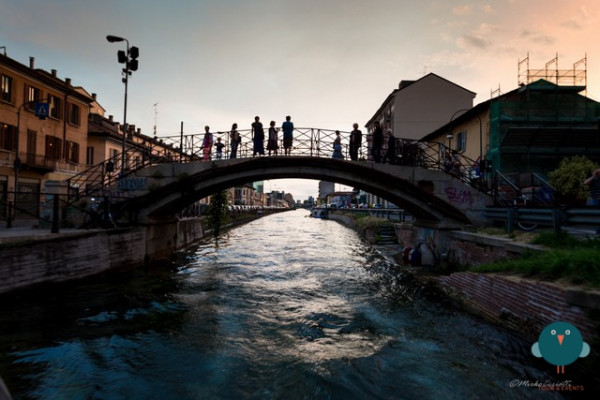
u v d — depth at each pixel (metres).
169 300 9.24
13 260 8.20
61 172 25.98
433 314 8.10
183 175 13.96
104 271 11.49
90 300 8.84
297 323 7.63
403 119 36.22
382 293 10.20
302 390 4.91
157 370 5.48
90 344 6.31
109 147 30.53
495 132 18.97
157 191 14.01
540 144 18.48
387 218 27.53
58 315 7.66
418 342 6.54
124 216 14.01
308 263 15.48
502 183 15.22
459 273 9.43
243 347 6.38
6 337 6.41
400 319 7.83
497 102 18.94
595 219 7.23
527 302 6.26
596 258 5.68
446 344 6.40
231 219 42.53
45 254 9.09
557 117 18.72
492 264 8.45
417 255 14.57
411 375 5.29
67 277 9.87
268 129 14.48
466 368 5.46
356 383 5.09
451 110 36.22
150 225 14.63
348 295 9.99
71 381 5.05
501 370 5.36
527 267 6.86
